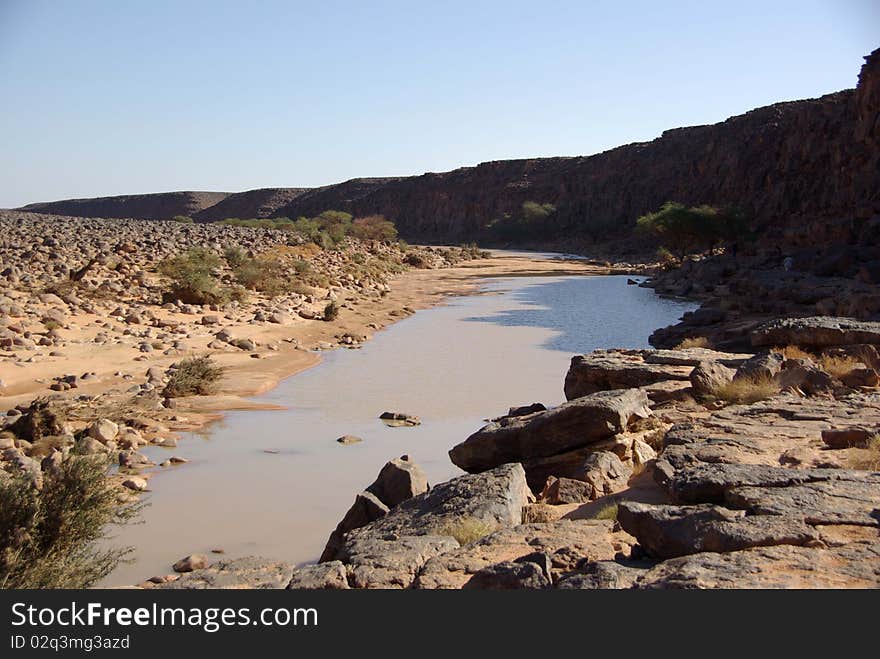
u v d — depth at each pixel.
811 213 90.06
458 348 27.12
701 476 7.31
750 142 111.75
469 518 7.98
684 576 5.19
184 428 15.46
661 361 16.47
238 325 27.88
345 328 30.83
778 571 5.22
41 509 7.50
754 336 19.25
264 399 18.47
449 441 14.93
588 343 28.52
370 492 10.27
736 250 60.47
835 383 13.84
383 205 191.38
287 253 56.66
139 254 45.41
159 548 9.60
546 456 11.01
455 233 170.25
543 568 5.79
